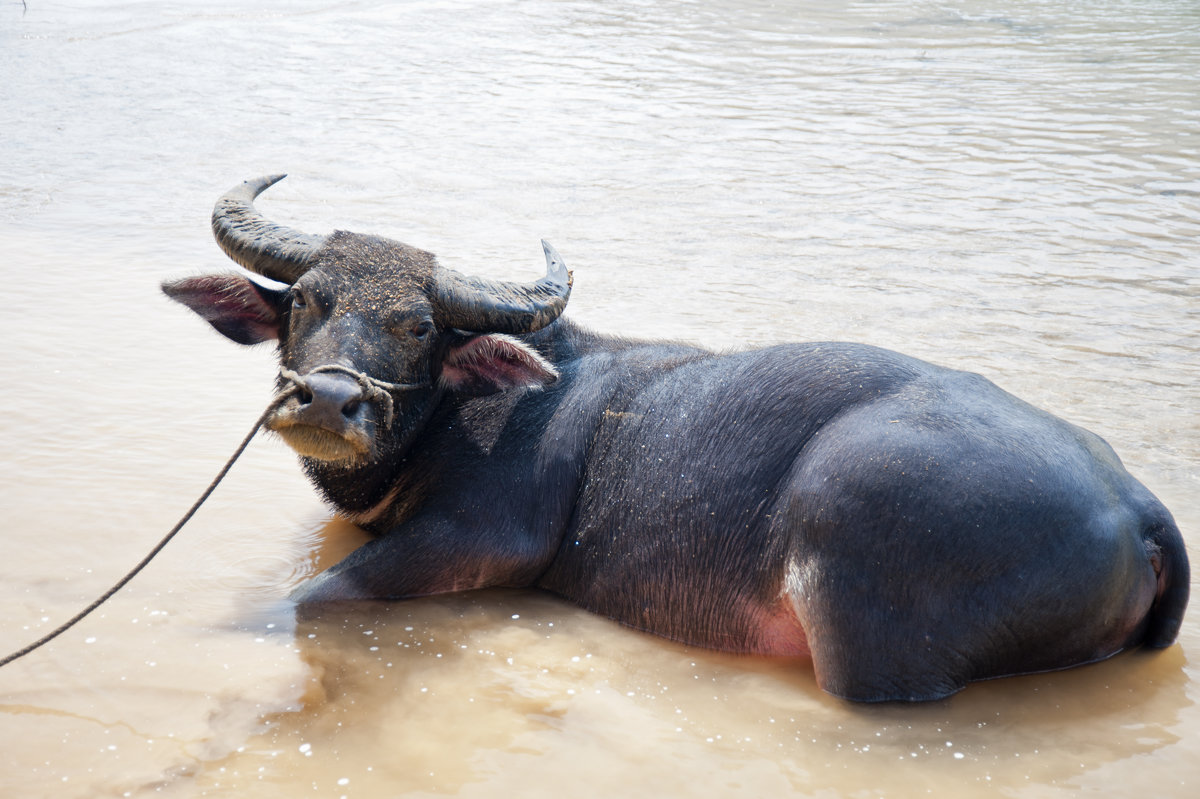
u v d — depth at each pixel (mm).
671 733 3922
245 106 15305
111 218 10312
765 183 12062
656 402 4965
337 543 5250
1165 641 4418
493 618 4766
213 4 24828
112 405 6418
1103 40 21438
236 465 5840
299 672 4211
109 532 5090
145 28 21281
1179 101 16062
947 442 4137
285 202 10867
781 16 24312
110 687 4016
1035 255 9758
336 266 4879
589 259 9438
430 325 4891
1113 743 3865
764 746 3848
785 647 4488
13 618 4383
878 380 4516
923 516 4023
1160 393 6871
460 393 5223
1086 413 6543
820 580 4148
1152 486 5680
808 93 16766
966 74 18219
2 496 5328
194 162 12430
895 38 21656
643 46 20625
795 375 4660
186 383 6793
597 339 5684
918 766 3742
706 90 16891
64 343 7312
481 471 5016
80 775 3521
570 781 3623
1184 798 3582
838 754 3803
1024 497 4047
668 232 10297
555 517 4984
